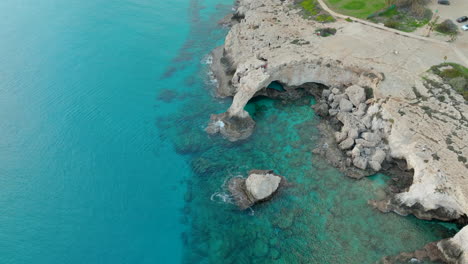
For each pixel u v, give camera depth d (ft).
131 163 158.40
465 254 109.29
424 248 118.52
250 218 132.87
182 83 205.36
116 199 143.43
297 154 156.25
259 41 201.98
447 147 133.69
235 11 283.38
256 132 168.76
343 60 177.68
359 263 116.37
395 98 155.12
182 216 135.95
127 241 128.57
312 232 126.62
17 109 187.21
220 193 142.92
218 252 123.34
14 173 153.69
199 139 168.25
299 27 210.59
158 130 174.40
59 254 124.36
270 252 121.80
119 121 180.24
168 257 123.13
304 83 190.08
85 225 133.90
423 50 182.60
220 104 188.75
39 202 142.10
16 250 124.98
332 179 144.36
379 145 148.56
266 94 187.83
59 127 177.27
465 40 187.62
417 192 127.24
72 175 153.58
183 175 151.64
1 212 137.59
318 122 171.53
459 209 120.98
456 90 156.97
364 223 128.26
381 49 185.06
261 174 143.23
